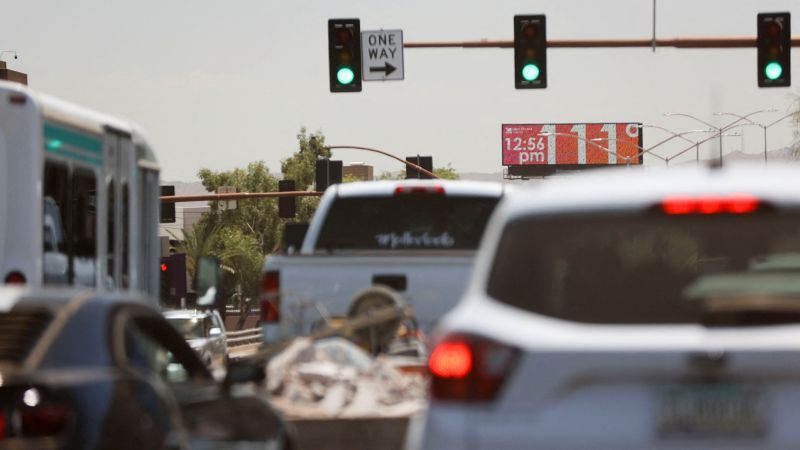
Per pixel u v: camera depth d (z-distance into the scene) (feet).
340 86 282.97
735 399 46.98
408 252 106.52
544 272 49.80
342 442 89.66
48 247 128.26
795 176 50.75
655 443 47.01
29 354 55.16
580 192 50.75
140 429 54.85
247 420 65.51
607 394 47.44
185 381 65.00
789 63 279.28
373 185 121.60
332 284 106.73
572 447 47.32
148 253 168.86
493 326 48.83
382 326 102.32
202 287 121.70
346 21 285.43
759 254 64.90
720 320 47.44
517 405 47.91
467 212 121.80
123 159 154.30
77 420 53.16
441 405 48.78
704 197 49.11
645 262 59.41
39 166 125.18
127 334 59.36
